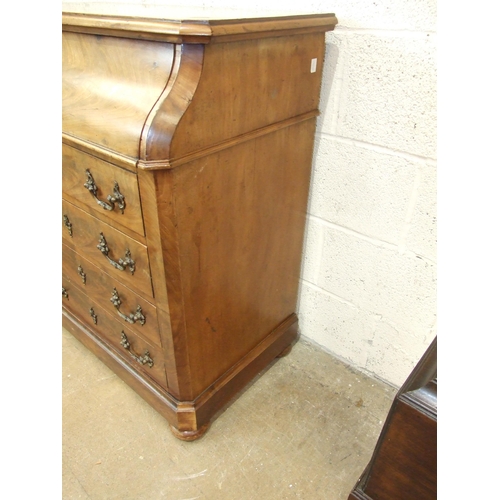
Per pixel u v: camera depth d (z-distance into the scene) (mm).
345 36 874
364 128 933
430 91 810
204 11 909
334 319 1240
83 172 791
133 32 629
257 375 1233
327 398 1169
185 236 747
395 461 731
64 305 1279
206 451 1025
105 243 873
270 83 775
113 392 1172
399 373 1161
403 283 1036
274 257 1055
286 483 959
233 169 789
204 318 904
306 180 1047
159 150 624
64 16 707
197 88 632
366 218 1028
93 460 1002
